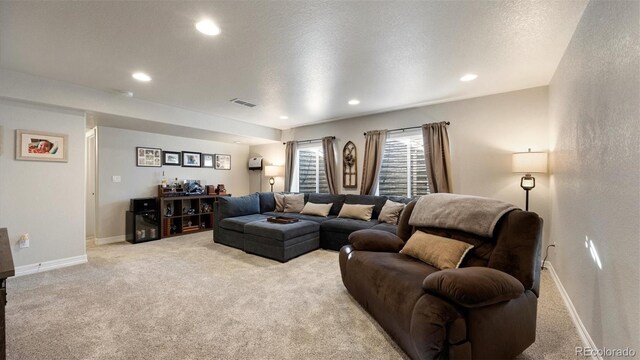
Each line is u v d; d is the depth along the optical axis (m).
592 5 1.66
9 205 2.90
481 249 1.88
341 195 4.74
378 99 3.82
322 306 2.21
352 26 2.01
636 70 1.13
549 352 1.62
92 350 1.63
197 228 5.41
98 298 2.34
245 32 2.08
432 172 3.94
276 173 5.97
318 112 4.57
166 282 2.70
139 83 3.18
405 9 1.81
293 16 1.88
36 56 2.47
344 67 2.73
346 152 5.03
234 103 4.01
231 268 3.13
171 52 2.40
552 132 2.97
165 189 4.98
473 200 2.08
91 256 3.61
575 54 2.04
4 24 1.94
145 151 4.93
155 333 1.81
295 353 1.62
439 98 3.75
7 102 2.89
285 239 3.38
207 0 1.71
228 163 6.38
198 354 1.60
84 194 3.40
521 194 3.39
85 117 3.46
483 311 1.32
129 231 4.49
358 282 2.14
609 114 1.41
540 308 2.18
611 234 1.39
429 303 1.35
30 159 3.02
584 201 1.82
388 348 1.66
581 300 1.86
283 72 2.86
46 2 1.71
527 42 2.23
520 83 3.19
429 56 2.49
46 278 2.81
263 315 2.06
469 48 2.33
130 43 2.24
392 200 4.06
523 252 1.63
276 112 4.57
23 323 1.92
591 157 1.68
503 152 3.50
